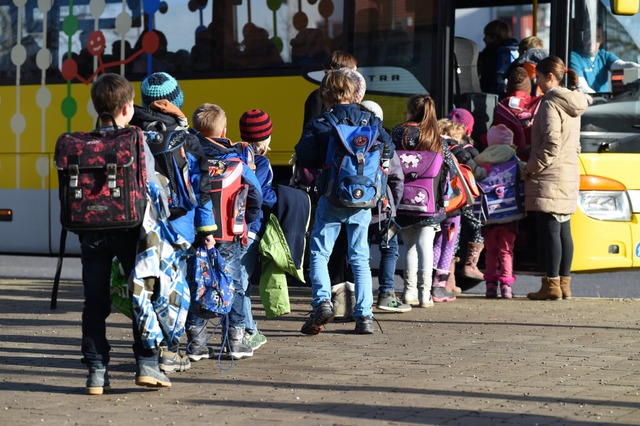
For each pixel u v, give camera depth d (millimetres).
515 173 13258
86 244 7734
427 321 11594
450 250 13227
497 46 15219
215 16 14969
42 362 9266
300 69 14508
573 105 12922
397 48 14266
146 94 8516
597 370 8680
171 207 7895
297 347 9977
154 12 15359
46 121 16078
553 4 13680
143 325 7629
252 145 10078
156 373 7820
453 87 14344
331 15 14445
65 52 15969
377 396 7656
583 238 13438
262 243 10094
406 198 12078
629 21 13523
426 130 12141
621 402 7422
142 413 7176
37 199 16141
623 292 16188
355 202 10156
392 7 14289
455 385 8047
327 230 10539
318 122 10445
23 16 16219
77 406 7430
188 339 9266
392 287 12195
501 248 13648
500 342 10180
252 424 6793
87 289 7793
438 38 14055
